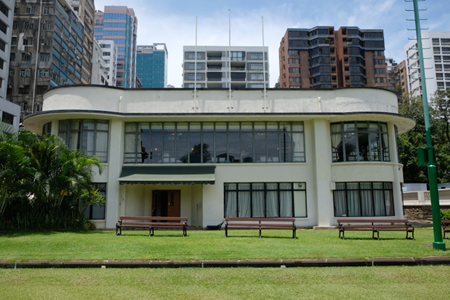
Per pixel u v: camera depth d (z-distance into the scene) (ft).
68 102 68.80
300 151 71.77
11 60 193.26
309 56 315.17
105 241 43.32
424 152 40.91
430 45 340.18
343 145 70.49
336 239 47.03
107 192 67.00
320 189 68.64
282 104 72.33
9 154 51.03
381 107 71.92
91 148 68.03
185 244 41.60
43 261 32.45
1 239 43.98
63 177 54.19
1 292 24.04
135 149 71.20
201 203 70.59
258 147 71.77
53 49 197.16
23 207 54.24
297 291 24.94
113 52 416.05
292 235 51.88
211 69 296.51
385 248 39.19
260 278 28.37
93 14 272.10
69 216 56.34
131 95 71.67
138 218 50.67
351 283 27.04
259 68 299.38
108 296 23.48
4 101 132.16
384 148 71.41
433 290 25.22
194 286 26.09
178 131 71.92
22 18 197.06
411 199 98.58
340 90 72.23
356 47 308.81
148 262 32.55
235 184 70.64
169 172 68.69
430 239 46.93
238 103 72.18
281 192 70.54
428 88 336.70
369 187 69.67
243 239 46.52
